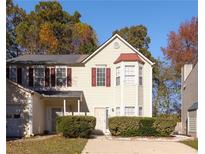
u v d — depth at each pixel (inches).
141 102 1263.5
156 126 1099.9
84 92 1299.2
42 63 1314.0
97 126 1274.6
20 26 2160.4
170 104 1987.0
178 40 2034.9
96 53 1306.6
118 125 1103.6
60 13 2295.8
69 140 956.0
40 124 1238.9
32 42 2160.4
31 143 848.3
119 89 1264.8
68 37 2197.3
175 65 2025.1
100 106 1288.1
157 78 2036.2
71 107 1294.3
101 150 733.3
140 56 1291.8
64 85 1310.3
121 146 830.5
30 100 1133.1
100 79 1300.4
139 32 2288.4
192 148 795.4
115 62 1286.9
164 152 712.4
